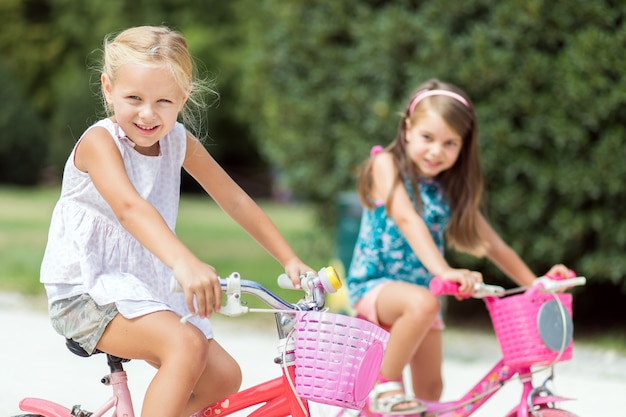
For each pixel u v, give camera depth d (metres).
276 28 10.00
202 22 31.92
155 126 3.42
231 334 8.50
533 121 8.32
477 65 8.36
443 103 4.72
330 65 9.59
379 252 4.87
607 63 7.98
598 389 6.85
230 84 31.67
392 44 8.91
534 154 8.41
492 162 8.43
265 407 3.47
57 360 7.14
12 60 33.12
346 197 8.34
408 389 6.60
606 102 8.02
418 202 4.80
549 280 4.11
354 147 9.27
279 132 10.12
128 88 3.37
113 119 3.60
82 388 6.28
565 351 4.10
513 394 6.66
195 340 3.28
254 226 3.83
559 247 8.48
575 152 8.28
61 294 3.51
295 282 3.63
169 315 3.33
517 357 4.11
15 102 30.14
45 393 6.08
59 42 33.34
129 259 3.56
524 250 8.62
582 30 8.12
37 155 30.39
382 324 4.70
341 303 7.79
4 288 10.57
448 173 4.91
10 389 6.14
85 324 3.41
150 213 3.27
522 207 8.48
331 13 9.52
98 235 3.54
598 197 8.26
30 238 15.55
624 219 8.32
